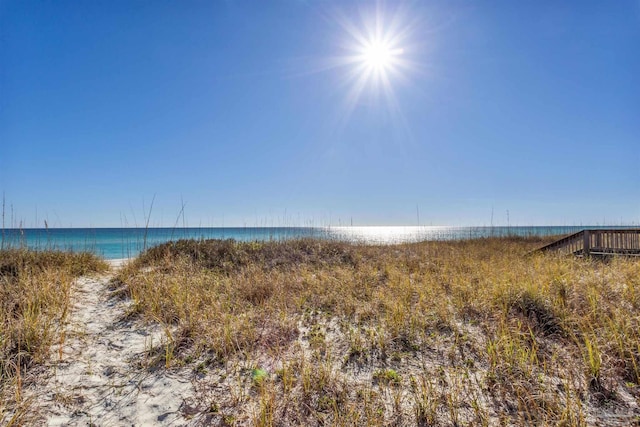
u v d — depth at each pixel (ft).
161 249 32.07
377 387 10.91
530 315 15.52
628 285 16.74
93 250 30.35
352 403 10.00
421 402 9.82
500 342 12.87
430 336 14.51
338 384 10.98
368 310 17.71
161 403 10.16
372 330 15.19
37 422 9.00
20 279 18.61
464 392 10.37
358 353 13.20
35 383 10.75
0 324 12.91
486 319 15.34
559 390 10.15
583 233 34.86
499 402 9.86
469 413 9.40
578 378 10.59
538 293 16.71
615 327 12.69
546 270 22.26
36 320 13.78
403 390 10.66
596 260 30.48
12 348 12.10
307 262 32.19
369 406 9.77
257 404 10.03
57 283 19.75
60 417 9.32
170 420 9.41
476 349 13.03
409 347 13.60
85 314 17.02
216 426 9.18
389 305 17.85
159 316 16.51
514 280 19.72
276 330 15.29
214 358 12.82
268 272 26.89
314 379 11.13
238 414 9.62
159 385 11.10
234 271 27.27
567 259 29.14
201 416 9.59
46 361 11.96
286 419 9.32
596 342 11.91
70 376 11.32
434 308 17.60
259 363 12.45
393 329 15.02
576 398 9.45
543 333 13.88
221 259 31.30
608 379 10.40
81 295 19.75
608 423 8.68
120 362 12.51
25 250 24.18
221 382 11.30
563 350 12.51
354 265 31.86
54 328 14.37
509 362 11.57
